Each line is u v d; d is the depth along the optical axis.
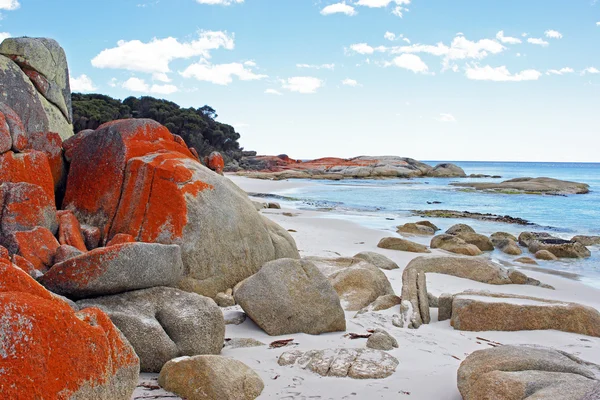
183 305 5.93
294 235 17.62
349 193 41.97
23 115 11.61
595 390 4.06
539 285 11.45
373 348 6.36
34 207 8.06
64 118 13.62
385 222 22.80
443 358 6.20
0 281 3.42
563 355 5.14
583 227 23.36
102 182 9.18
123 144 9.34
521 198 37.94
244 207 9.74
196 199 8.90
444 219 24.92
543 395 4.04
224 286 8.91
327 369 5.53
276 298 6.96
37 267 7.53
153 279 6.09
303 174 68.88
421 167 83.31
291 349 6.30
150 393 4.82
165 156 9.42
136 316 5.49
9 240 7.57
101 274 5.66
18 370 2.91
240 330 6.98
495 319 7.59
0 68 11.38
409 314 7.91
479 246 17.39
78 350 3.33
